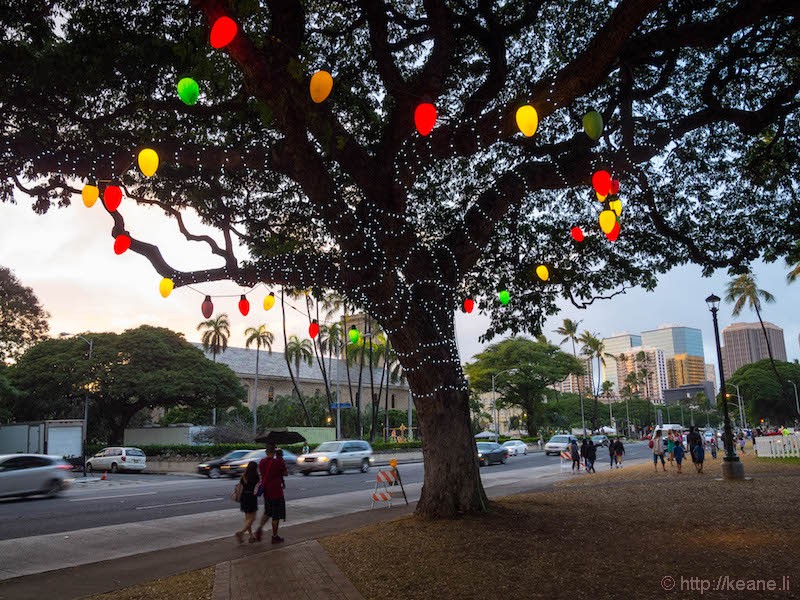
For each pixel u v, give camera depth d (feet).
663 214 45.65
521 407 225.35
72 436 122.83
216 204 36.78
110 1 30.27
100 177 29.35
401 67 39.73
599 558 25.21
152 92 32.71
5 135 29.30
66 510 54.08
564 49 40.14
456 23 34.19
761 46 39.29
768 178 44.52
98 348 147.23
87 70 29.86
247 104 32.99
